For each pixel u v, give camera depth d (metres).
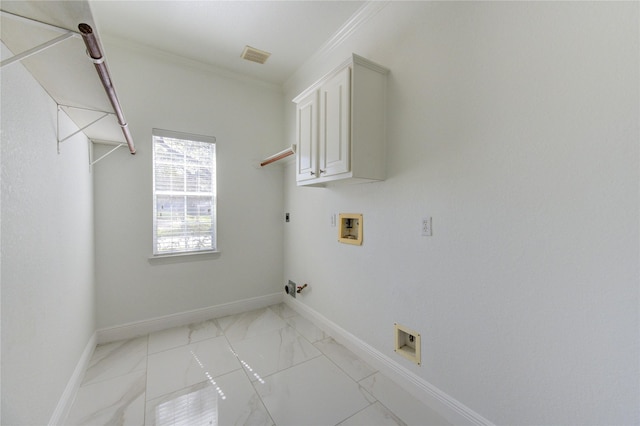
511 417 1.31
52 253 1.43
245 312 3.22
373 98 1.88
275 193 3.45
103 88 1.26
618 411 1.00
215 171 3.04
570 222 1.11
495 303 1.36
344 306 2.44
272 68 3.04
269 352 2.31
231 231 3.15
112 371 2.03
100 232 2.47
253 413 1.62
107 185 2.49
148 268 2.69
